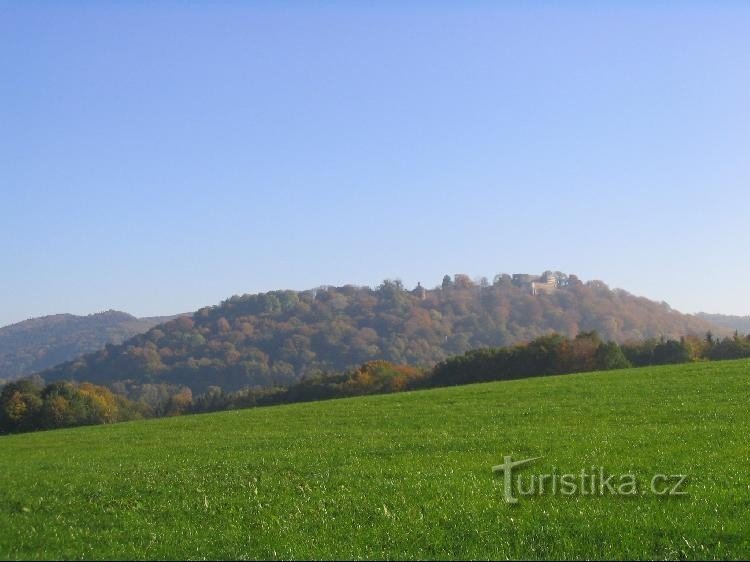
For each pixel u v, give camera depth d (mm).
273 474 21328
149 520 16969
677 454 19844
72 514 18094
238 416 44281
